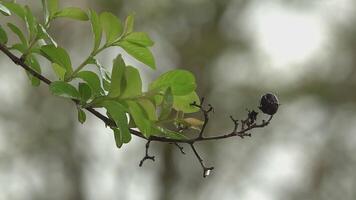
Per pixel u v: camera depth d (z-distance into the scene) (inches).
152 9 800.3
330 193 871.7
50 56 119.3
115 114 112.7
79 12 126.4
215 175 818.8
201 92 820.0
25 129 804.0
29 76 125.7
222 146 784.3
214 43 829.2
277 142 844.6
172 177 818.2
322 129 876.0
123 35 122.3
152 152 822.5
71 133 818.2
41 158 814.5
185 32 837.8
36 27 122.2
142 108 113.5
